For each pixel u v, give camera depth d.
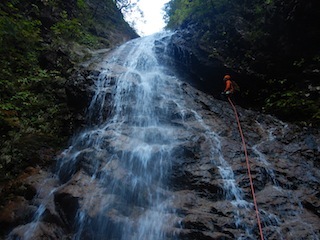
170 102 6.79
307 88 6.94
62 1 13.68
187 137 5.53
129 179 4.62
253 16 8.34
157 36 12.52
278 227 3.75
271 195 4.29
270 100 7.51
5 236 4.21
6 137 6.30
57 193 4.50
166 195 4.48
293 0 6.96
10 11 10.38
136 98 6.85
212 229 3.73
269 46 7.66
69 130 6.76
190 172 4.79
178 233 3.75
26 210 4.50
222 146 5.41
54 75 8.90
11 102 7.36
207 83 8.48
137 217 4.10
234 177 4.65
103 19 16.84
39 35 10.87
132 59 9.75
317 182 4.61
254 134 6.04
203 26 9.23
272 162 5.06
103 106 6.61
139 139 5.52
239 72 7.91
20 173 5.50
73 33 12.16
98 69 7.76
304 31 7.03
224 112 6.87
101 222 3.98
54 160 5.67
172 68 9.18
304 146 5.53
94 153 5.12
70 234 4.06
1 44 8.70
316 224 3.80
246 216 3.90
